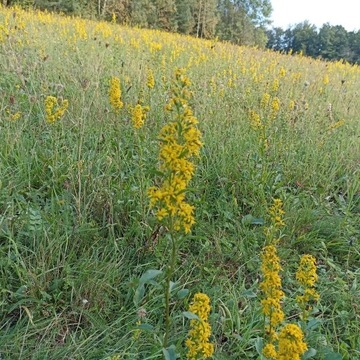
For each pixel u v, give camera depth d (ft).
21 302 7.34
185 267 8.77
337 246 10.19
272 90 16.17
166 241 8.94
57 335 7.21
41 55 16.44
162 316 7.62
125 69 17.08
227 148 12.41
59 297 7.68
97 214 9.68
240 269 9.04
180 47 25.45
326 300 8.60
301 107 15.31
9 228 8.55
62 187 10.32
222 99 15.15
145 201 9.65
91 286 7.80
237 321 7.51
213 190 11.42
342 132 15.08
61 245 8.28
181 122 5.68
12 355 6.66
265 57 29.12
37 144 11.42
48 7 63.05
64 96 14.07
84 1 64.39
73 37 21.95
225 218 10.27
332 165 13.05
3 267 7.93
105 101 13.47
